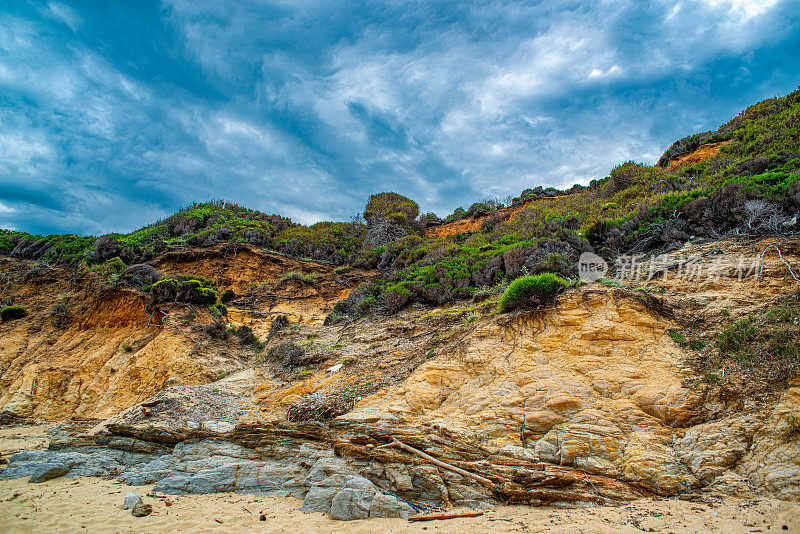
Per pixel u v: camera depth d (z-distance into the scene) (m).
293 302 23.33
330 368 11.85
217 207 36.22
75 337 19.38
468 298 15.15
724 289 8.80
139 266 22.34
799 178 10.92
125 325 18.89
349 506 5.54
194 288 19.95
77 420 13.05
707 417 6.16
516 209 31.17
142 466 7.93
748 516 4.34
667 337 8.06
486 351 9.20
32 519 5.52
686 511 4.71
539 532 4.56
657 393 6.84
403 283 17.56
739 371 6.56
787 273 8.38
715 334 7.63
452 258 19.31
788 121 17.27
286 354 14.02
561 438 6.40
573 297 9.86
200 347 16.06
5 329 20.47
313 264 27.80
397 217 33.34
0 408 14.69
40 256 27.22
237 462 7.34
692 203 12.53
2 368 17.59
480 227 31.08
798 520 4.04
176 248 26.80
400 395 8.79
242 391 12.02
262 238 29.00
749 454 5.29
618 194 20.11
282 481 6.73
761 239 9.92
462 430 7.09
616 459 5.89
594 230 14.74
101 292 20.52
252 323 20.31
